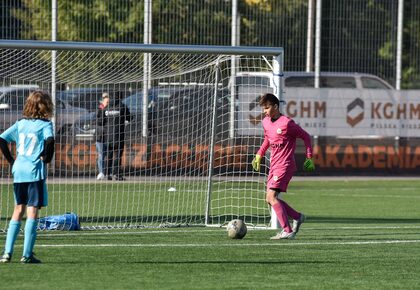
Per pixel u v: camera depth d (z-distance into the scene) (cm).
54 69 5719
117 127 5984
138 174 6047
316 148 7525
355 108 7569
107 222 4372
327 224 4453
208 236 3784
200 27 7056
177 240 3625
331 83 7481
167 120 6072
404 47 7631
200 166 5938
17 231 2905
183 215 4719
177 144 6091
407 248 3478
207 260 3067
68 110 6203
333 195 6178
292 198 5928
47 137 2789
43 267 2839
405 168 7738
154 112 6112
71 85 6359
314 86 7444
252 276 2759
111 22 6875
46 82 5888
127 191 5756
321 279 2733
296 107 7425
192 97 5862
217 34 7094
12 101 6025
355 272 2877
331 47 7444
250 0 7162
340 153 7588
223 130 5425
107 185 5791
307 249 3406
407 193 6406
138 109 6106
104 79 5850
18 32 6750
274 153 3719
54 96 5991
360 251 3372
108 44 4019
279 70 4203
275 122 3694
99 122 6047
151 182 6000
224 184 5850
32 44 3916
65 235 3750
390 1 7519
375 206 5475
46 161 2808
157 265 2936
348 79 7512
